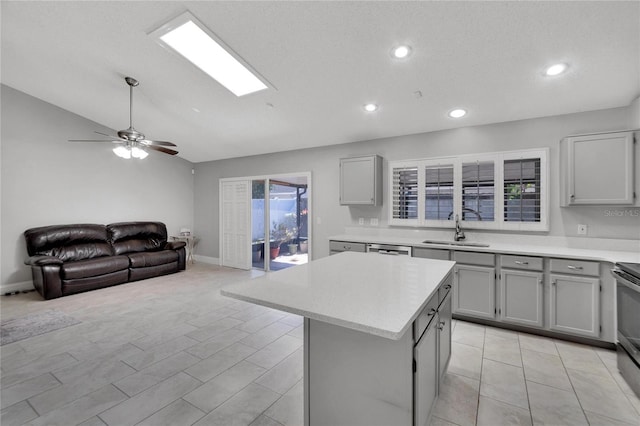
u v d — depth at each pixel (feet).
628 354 6.81
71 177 16.25
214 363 7.81
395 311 4.05
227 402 6.23
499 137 11.51
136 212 19.19
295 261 21.27
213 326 10.27
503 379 7.03
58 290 13.30
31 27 9.56
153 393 6.52
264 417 5.78
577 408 6.01
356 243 12.74
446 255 10.70
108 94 13.62
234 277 17.31
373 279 5.82
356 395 4.50
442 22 7.07
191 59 10.01
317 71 9.53
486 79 9.01
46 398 6.35
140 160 19.40
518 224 11.14
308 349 4.91
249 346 8.80
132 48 9.84
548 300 9.09
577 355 8.14
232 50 8.61
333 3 6.91
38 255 13.87
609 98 9.26
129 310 11.82
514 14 6.66
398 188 13.67
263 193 20.30
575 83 8.75
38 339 9.22
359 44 8.10
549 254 8.98
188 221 22.29
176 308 12.07
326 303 4.37
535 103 9.96
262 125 14.30
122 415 5.83
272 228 21.09
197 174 22.40
